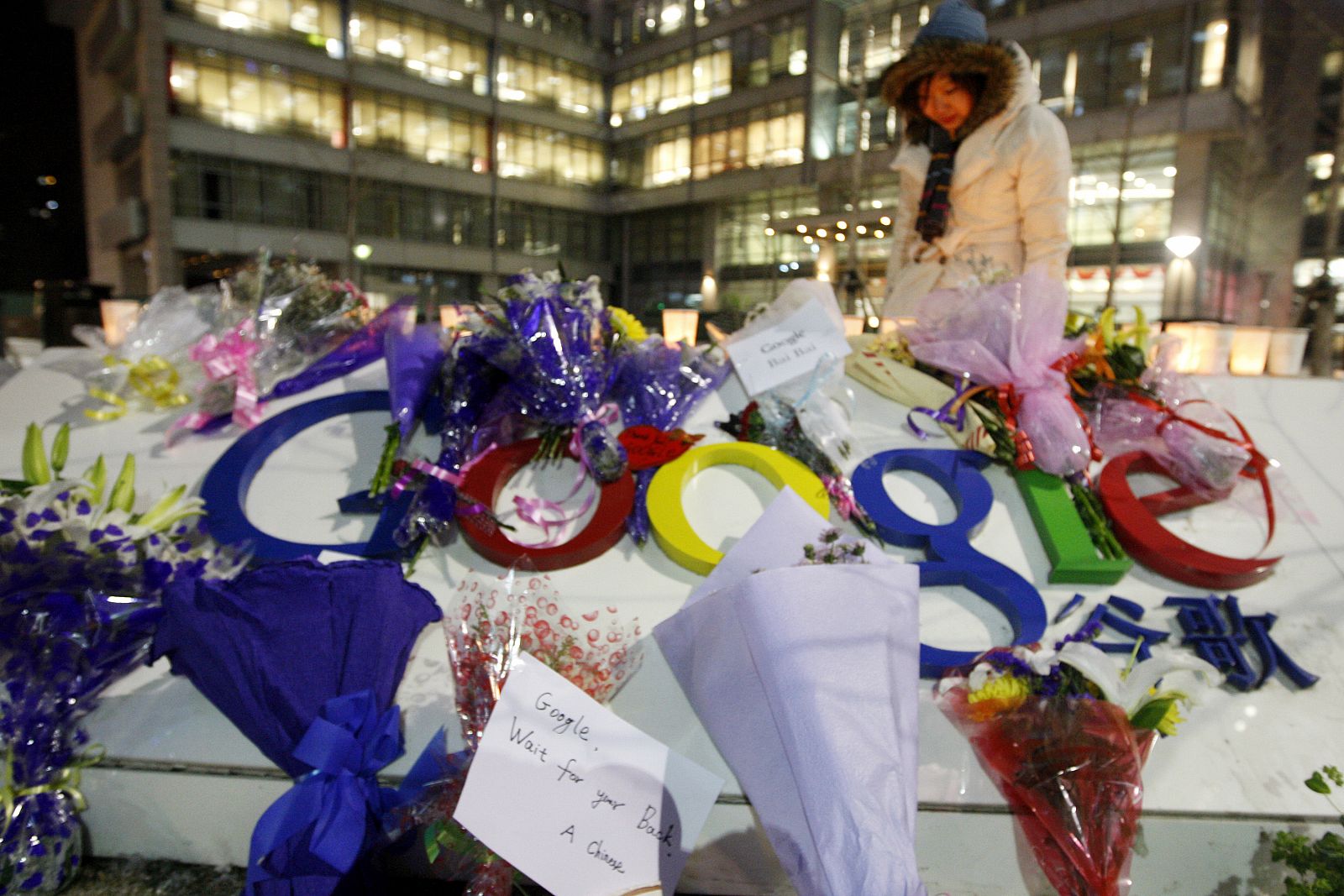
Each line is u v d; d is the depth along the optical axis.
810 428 2.07
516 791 1.23
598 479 1.90
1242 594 1.84
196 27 26.38
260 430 2.12
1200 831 1.36
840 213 23.70
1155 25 22.14
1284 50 21.81
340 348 2.45
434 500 1.80
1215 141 21.89
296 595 1.41
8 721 1.38
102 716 1.46
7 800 1.35
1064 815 1.30
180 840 1.42
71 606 1.45
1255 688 1.60
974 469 2.08
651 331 2.66
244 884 1.37
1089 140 22.81
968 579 1.77
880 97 3.12
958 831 1.36
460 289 33.16
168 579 1.56
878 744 1.25
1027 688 1.43
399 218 31.34
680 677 1.50
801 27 30.12
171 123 26.25
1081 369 2.24
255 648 1.38
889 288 3.30
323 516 1.91
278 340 2.31
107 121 29.72
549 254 35.97
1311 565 1.93
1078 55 23.52
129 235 27.78
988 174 2.87
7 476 2.04
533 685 1.29
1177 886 1.37
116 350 2.40
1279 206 22.17
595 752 1.28
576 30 36.16
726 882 1.38
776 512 1.66
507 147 34.00
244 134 27.41
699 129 34.06
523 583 1.58
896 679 1.36
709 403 2.25
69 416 2.31
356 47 29.41
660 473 1.95
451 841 1.30
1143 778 1.40
